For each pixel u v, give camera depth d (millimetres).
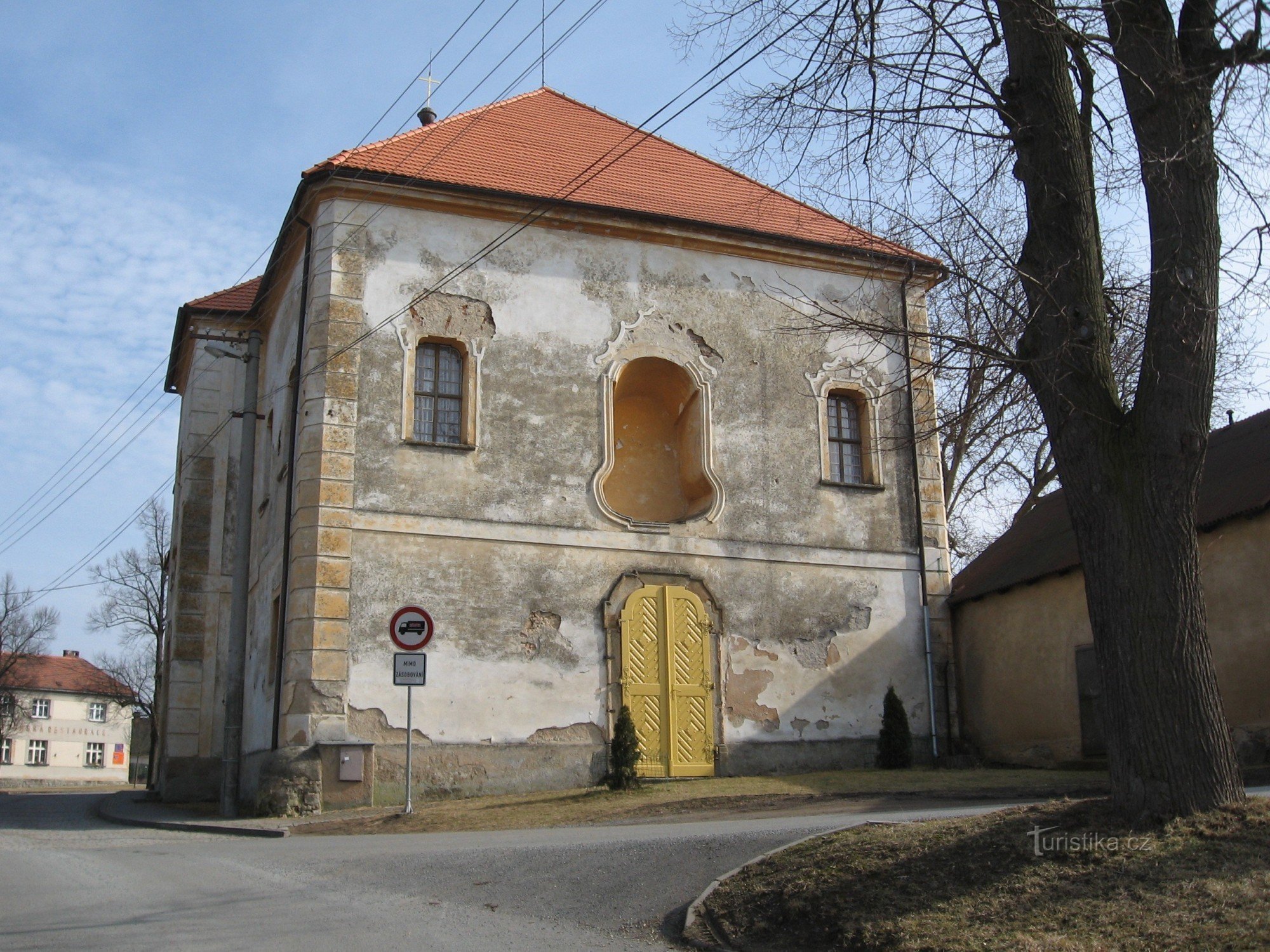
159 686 37031
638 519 20812
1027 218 9367
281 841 13797
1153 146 8695
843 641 21031
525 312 20078
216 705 24141
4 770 76688
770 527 21000
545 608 19062
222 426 25219
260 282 22969
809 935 7500
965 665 21719
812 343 22109
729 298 21672
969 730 21438
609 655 19297
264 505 22031
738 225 21797
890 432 22250
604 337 20562
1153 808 7898
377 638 17953
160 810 21234
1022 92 9352
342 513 18141
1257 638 15836
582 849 10648
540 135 23344
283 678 17922
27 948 7148
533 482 19469
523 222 20391
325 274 18938
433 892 9242
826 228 23172
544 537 19328
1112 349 10367
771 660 20406
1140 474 8367
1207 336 8430
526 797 17359
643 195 22016
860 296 22656
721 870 9305
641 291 21031
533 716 18562
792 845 9328
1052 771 18391
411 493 18672
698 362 21172
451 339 19531
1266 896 6512
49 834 15906
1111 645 8297
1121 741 8180
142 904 8750
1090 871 7332
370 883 9680
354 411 18578
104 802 26797
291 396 19938
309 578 17750
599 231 20922
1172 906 6641
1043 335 8977
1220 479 18000
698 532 20438
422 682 16172
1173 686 8047
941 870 7863
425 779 17688
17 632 67438
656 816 14328
